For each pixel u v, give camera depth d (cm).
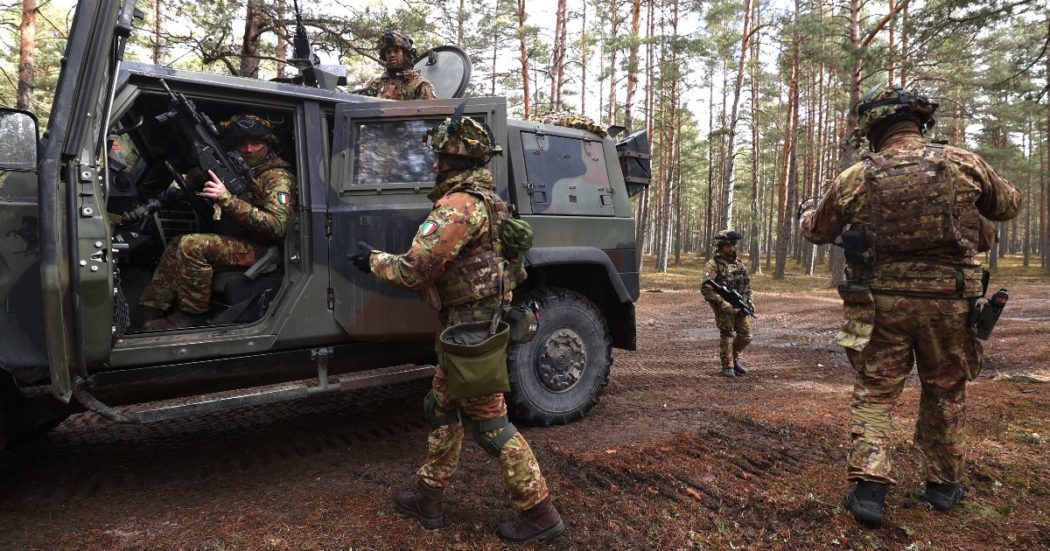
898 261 251
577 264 407
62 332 232
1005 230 4438
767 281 2414
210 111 343
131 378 279
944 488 266
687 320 1085
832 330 948
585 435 371
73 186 242
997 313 245
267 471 321
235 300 324
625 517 262
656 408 440
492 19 2025
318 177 326
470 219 234
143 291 335
